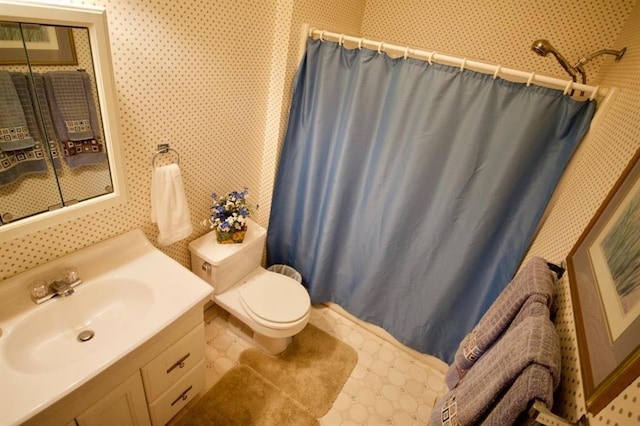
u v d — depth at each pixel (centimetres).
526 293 102
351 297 222
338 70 172
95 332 122
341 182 189
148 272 137
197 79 147
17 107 97
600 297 76
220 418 159
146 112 133
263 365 188
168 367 130
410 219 177
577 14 160
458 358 127
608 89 122
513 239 156
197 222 184
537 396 73
